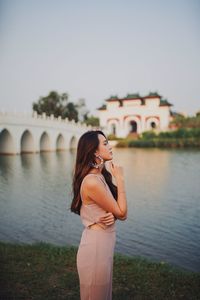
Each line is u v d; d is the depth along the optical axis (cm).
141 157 3806
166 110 7012
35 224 1089
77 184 289
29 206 1370
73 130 5578
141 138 6319
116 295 445
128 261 587
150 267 560
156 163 3150
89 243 278
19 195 1614
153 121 7125
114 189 305
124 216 282
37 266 551
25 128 4344
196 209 1305
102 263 275
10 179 2147
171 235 963
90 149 283
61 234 982
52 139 5006
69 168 2764
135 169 2698
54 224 1091
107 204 273
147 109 7156
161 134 6044
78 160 289
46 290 457
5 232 994
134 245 873
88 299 280
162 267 561
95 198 274
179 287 471
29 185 1916
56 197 1565
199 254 800
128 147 5941
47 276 507
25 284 477
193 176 2284
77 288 464
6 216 1196
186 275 521
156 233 984
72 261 576
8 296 434
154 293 454
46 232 1000
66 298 434
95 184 273
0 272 519
